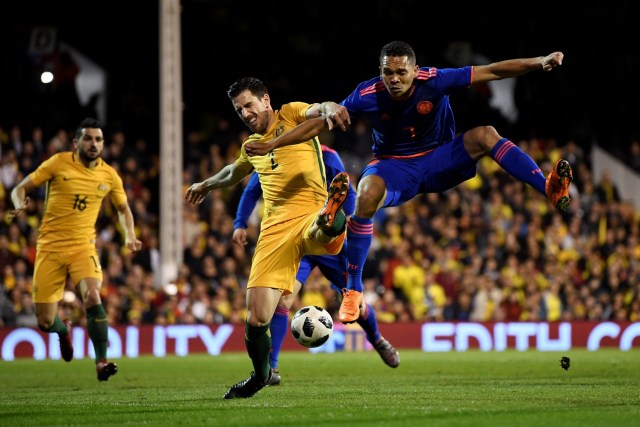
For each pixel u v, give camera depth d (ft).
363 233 85.76
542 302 211.82
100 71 283.38
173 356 180.04
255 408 75.87
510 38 295.48
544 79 288.71
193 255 212.02
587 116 286.05
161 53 206.39
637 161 276.00
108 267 202.69
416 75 82.69
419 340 197.67
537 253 227.40
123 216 118.01
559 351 185.88
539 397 83.56
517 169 82.02
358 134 266.98
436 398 84.12
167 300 197.36
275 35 289.94
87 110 260.01
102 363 108.17
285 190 86.38
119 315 196.95
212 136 273.33
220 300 201.16
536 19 293.02
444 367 136.87
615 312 214.48
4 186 218.59
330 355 175.94
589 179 252.62
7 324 189.78
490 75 82.02
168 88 206.08
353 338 197.16
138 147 248.52
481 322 199.00
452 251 225.97
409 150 85.97
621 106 286.05
